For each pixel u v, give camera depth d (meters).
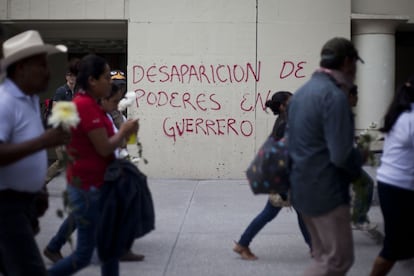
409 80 4.58
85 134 4.38
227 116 10.52
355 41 10.80
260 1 10.43
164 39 10.48
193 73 10.50
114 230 4.43
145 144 10.58
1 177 3.55
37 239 6.79
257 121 10.52
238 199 9.02
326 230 3.94
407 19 10.54
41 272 3.65
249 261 6.05
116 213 4.42
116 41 12.40
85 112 4.36
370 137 4.57
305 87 4.06
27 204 3.70
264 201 8.88
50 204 8.52
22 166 3.58
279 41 10.45
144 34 10.48
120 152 5.20
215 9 10.45
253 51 10.45
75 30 11.48
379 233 6.59
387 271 4.66
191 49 10.48
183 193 9.43
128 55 10.51
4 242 3.59
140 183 4.52
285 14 10.45
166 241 6.79
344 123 3.79
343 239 3.94
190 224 7.56
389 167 4.55
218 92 10.51
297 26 10.45
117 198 4.42
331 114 3.80
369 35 10.62
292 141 4.07
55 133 3.52
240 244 6.11
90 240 4.51
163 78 10.52
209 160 10.59
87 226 4.47
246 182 10.34
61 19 10.52
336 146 3.76
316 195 3.91
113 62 13.21
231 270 5.76
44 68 3.75
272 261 6.05
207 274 5.64
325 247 4.00
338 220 3.92
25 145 3.43
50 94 12.99
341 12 10.44
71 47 12.98
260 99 10.49
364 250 6.38
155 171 10.62
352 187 4.41
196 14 10.44
